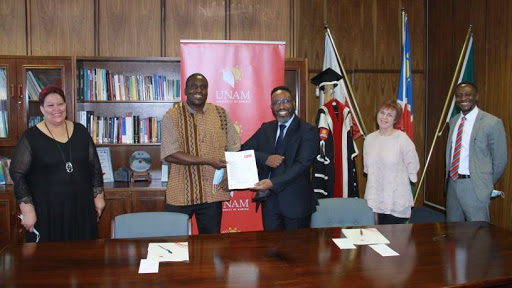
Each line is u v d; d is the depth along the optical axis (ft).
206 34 13.56
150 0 13.39
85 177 8.94
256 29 13.64
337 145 12.68
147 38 13.43
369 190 10.51
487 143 10.58
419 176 20.13
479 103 15.57
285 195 9.22
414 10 19.35
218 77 12.14
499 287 5.93
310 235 7.48
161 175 14.23
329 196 12.41
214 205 9.95
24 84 12.35
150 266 5.95
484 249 6.73
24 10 12.97
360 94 19.15
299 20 18.70
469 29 14.71
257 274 5.70
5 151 13.65
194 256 6.39
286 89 9.51
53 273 5.70
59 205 8.53
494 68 14.73
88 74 13.01
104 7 13.25
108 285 5.33
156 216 8.21
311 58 18.79
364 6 18.95
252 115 12.28
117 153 14.10
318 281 5.47
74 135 8.88
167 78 14.11
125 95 13.26
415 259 6.29
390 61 19.20
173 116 9.63
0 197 12.01
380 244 6.96
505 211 14.19
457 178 10.93
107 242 7.05
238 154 9.40
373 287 5.30
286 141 9.36
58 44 13.12
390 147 10.35
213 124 9.96
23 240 12.13
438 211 18.92
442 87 18.26
